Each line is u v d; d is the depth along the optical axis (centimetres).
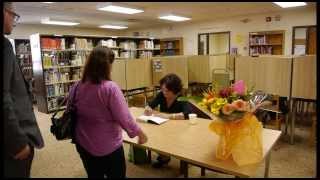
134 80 495
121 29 1247
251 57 405
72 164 314
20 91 139
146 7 724
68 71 659
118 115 149
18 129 123
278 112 370
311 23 780
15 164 134
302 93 350
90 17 890
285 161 310
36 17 837
